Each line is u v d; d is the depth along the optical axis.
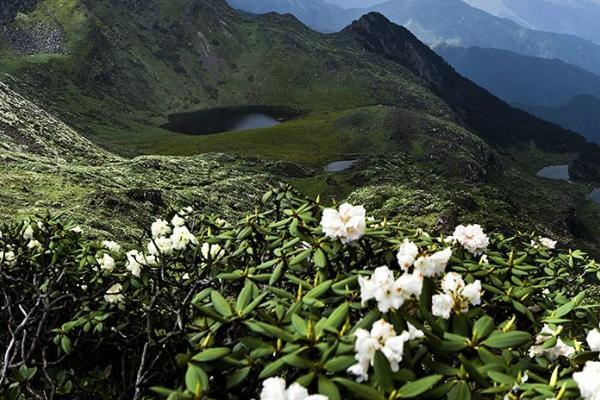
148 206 36.72
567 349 4.69
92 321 5.89
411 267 4.66
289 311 4.34
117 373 6.62
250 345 3.98
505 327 4.37
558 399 3.54
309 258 5.63
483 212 47.91
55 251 6.92
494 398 3.82
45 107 188.88
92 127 192.62
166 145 171.88
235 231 6.25
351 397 3.65
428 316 4.07
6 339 6.31
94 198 32.41
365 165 117.88
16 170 41.41
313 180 104.50
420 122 190.25
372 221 6.13
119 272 6.83
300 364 3.59
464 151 180.00
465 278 5.46
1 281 5.89
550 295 6.18
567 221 144.00
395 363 3.53
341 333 3.83
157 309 5.96
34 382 6.14
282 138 175.25
